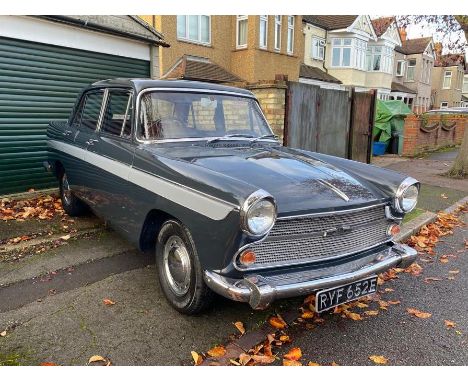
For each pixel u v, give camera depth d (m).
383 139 13.93
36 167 6.61
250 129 3.99
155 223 3.24
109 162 3.61
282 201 2.53
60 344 2.61
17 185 6.44
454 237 5.15
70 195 5.05
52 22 6.37
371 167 3.45
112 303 3.13
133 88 3.54
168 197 2.80
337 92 8.45
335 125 8.63
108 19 7.22
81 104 4.71
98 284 3.46
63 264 3.85
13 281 3.48
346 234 2.82
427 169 10.68
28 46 6.18
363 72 26.50
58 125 5.20
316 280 2.53
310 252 2.68
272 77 17.77
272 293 2.36
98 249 4.25
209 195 2.48
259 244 2.49
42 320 2.88
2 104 6.02
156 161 3.02
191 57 15.19
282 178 2.82
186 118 3.60
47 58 6.45
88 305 3.11
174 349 2.60
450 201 7.04
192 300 2.79
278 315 3.01
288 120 7.24
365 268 2.76
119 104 3.77
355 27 24.80
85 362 2.44
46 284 3.45
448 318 3.11
